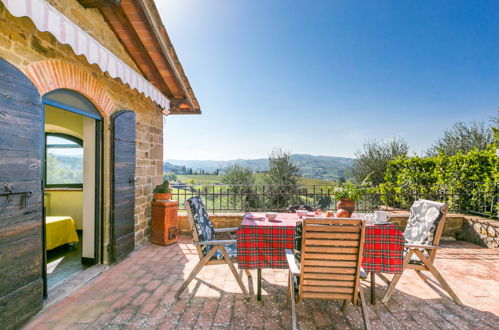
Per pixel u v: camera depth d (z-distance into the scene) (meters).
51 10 2.21
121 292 3.01
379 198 7.37
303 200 9.05
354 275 2.16
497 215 4.82
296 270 2.21
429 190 6.08
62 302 2.75
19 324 2.27
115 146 3.90
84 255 3.90
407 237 3.27
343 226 2.08
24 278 2.32
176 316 2.51
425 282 3.33
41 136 2.54
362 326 2.38
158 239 4.94
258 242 2.72
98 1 3.21
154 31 3.96
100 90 3.65
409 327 2.35
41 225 2.53
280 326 2.37
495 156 4.99
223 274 3.58
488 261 4.07
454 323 2.41
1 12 2.19
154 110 5.52
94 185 3.84
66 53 3.01
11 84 2.18
